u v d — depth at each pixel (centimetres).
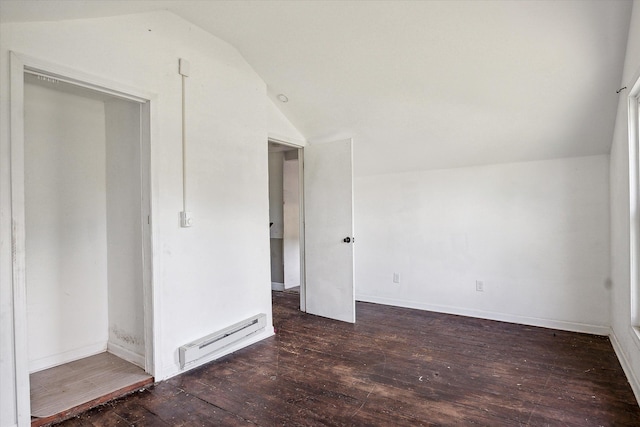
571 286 321
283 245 515
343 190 361
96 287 281
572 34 216
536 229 336
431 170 391
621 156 249
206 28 259
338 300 368
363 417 192
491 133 314
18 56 174
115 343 280
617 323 273
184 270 252
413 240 406
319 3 226
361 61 274
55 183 259
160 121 238
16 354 174
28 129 245
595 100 259
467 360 262
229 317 286
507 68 248
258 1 224
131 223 263
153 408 204
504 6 207
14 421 174
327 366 256
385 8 223
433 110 305
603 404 201
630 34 205
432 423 185
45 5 163
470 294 372
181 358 244
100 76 207
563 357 265
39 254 251
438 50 247
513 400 206
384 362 262
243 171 300
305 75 305
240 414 197
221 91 280
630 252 227
